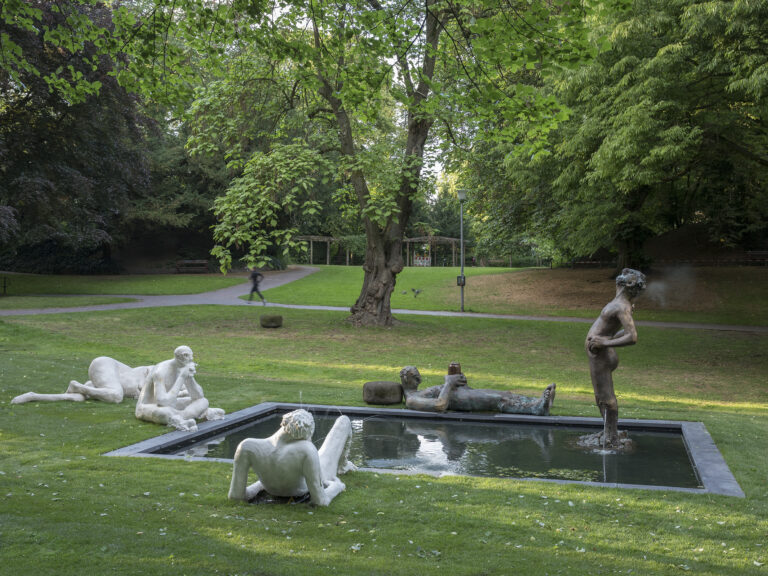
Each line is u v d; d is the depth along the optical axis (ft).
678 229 160.56
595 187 85.46
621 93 62.59
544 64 30.30
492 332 87.66
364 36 36.17
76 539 16.35
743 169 91.35
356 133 91.15
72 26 33.04
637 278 29.91
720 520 19.26
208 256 189.26
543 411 35.40
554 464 26.91
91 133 117.60
